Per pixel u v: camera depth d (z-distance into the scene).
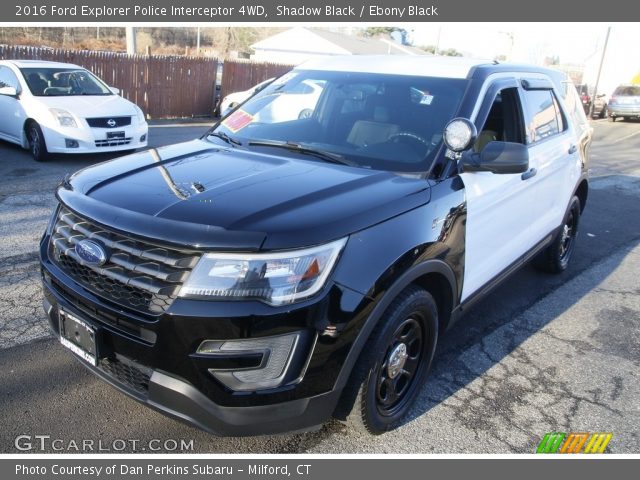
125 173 2.95
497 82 3.72
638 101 25.88
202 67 17.55
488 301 4.91
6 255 5.06
